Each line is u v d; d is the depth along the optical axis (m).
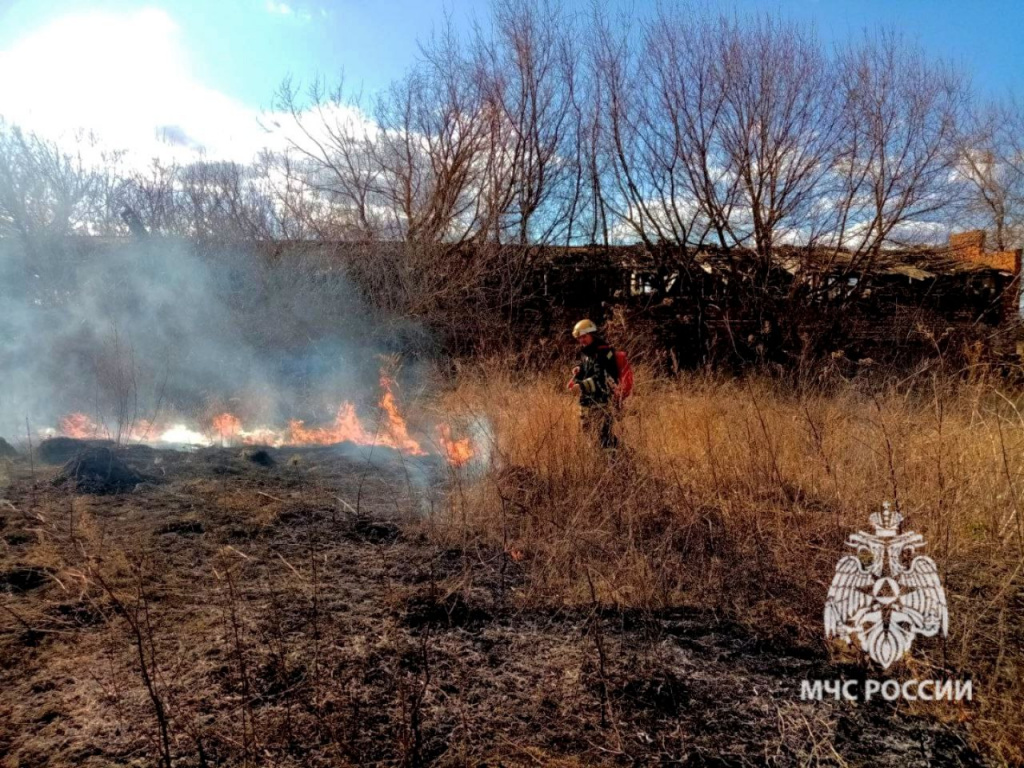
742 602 3.72
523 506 4.86
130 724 2.52
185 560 4.09
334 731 2.51
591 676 2.98
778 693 2.91
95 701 2.66
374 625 3.38
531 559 4.30
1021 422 5.36
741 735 2.62
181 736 2.46
